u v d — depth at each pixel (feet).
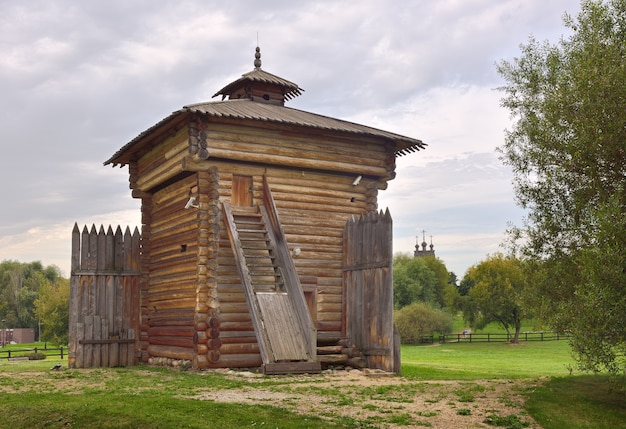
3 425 40.09
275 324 62.59
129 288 79.87
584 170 43.75
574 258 44.39
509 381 53.83
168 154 73.56
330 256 73.36
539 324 47.70
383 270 65.05
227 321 66.54
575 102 44.21
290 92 87.40
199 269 66.64
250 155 69.62
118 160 84.99
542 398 43.73
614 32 45.47
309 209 73.51
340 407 40.88
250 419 37.14
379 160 77.61
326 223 74.08
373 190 77.25
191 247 70.95
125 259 80.12
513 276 198.70
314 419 36.94
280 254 68.03
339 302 72.84
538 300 45.93
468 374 70.18
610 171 43.37
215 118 67.51
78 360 75.25
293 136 72.43
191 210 71.41
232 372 61.46
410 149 80.43
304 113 79.66
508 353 151.94
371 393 47.06
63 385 54.08
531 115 46.78
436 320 210.38
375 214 67.36
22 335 287.28
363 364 65.16
